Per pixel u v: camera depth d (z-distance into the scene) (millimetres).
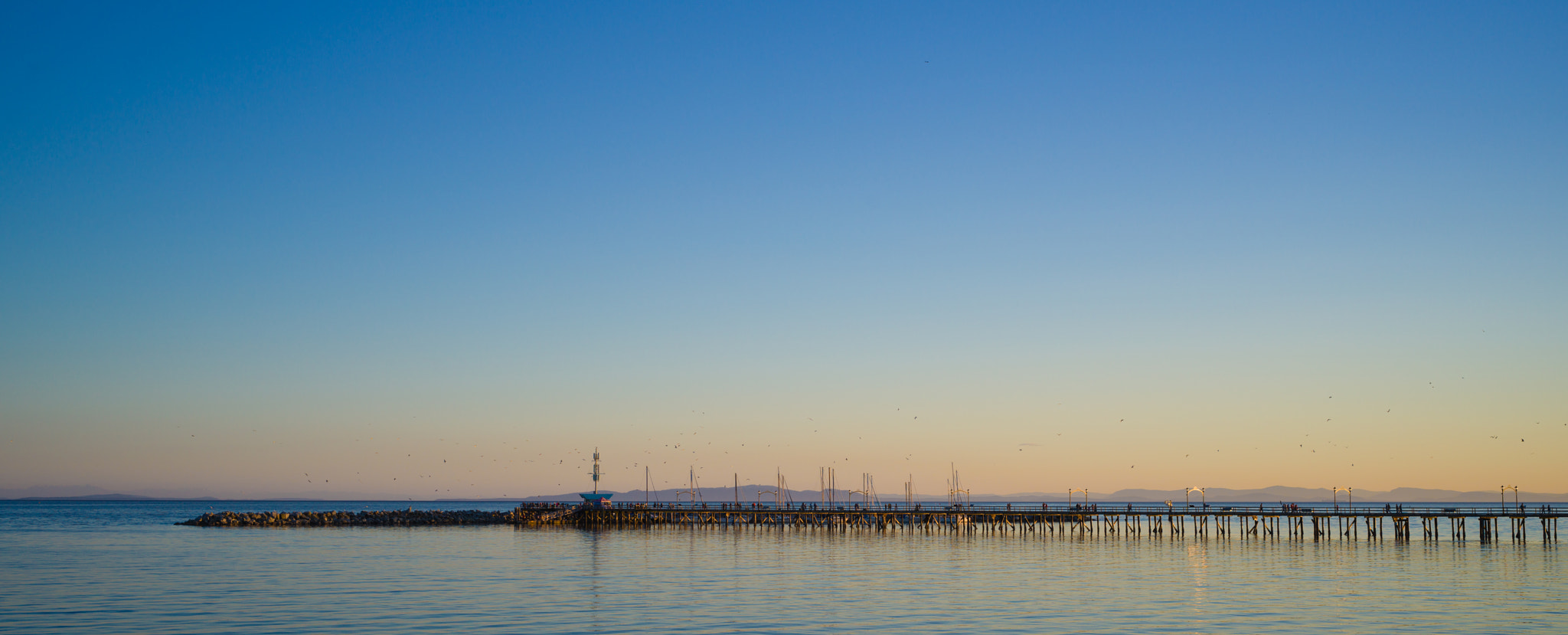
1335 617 56469
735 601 62594
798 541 116188
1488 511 130000
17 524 184125
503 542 116500
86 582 73312
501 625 54156
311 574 78375
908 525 147375
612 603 61906
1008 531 135625
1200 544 109812
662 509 155625
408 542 115938
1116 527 138000
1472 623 54531
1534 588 67812
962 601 62781
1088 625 54156
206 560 92188
